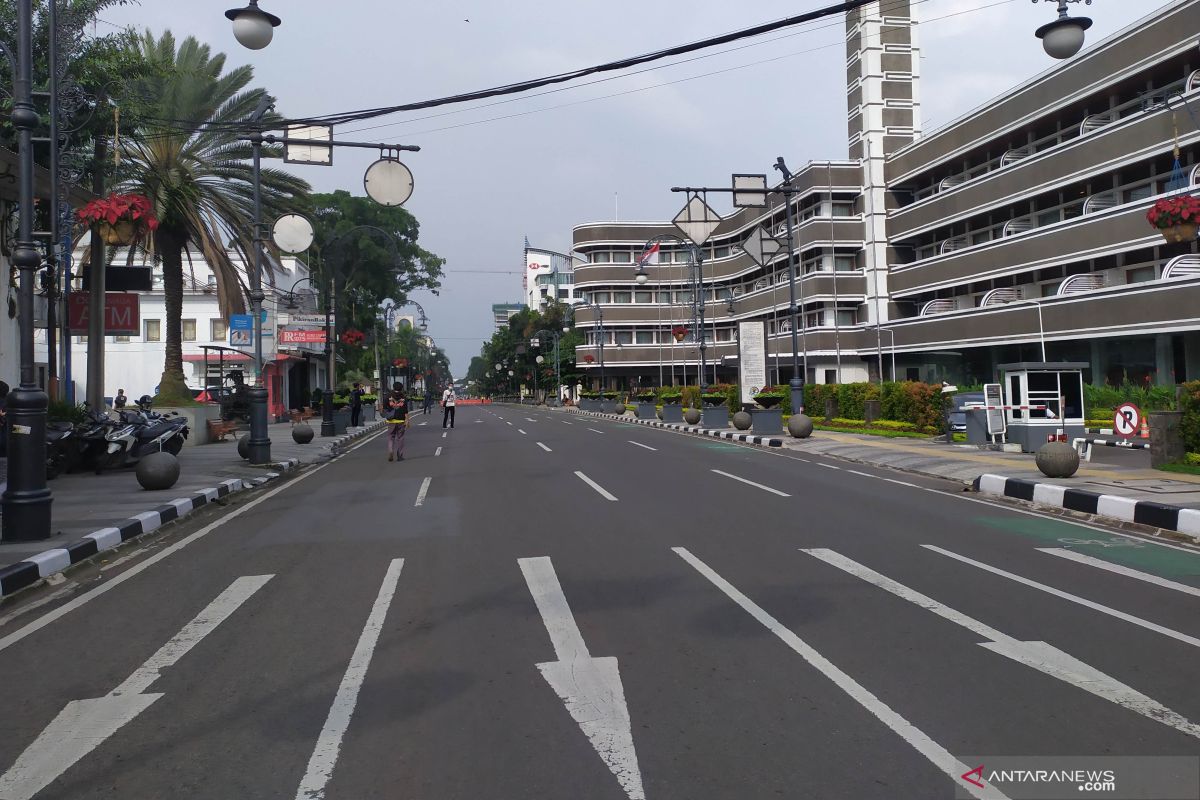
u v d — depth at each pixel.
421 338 106.69
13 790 3.79
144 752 4.16
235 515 12.00
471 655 5.49
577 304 77.44
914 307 43.44
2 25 17.09
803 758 3.93
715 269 61.09
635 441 25.05
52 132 13.45
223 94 24.12
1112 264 30.03
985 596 6.74
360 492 14.09
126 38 18.91
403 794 3.66
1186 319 24.14
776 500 12.20
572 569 7.89
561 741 4.16
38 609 7.03
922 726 4.26
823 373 44.44
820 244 44.72
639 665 5.23
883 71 44.31
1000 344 32.72
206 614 6.70
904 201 44.28
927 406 23.70
